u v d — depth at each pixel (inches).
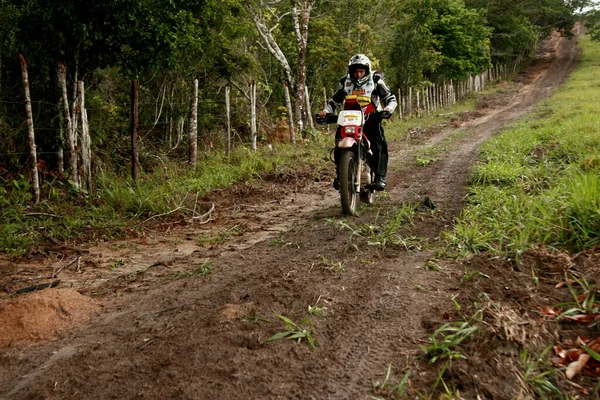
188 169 377.4
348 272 140.2
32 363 104.1
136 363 98.0
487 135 573.3
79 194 280.2
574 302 110.6
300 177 366.6
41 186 285.6
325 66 746.8
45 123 305.9
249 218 251.1
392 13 874.8
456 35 1237.7
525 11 1958.7
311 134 586.9
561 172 253.1
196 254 187.9
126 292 146.9
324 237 187.5
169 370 93.4
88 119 346.0
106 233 222.4
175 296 137.8
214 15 423.2
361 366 91.8
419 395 81.3
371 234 183.3
